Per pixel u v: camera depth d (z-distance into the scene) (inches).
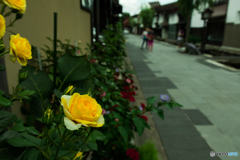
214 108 171.2
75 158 25.0
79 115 21.2
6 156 28.6
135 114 77.0
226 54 529.0
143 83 246.7
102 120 23.4
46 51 82.8
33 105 59.9
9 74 61.9
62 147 32.6
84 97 22.8
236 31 613.6
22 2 33.9
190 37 821.9
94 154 80.3
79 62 66.4
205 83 251.3
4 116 30.3
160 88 227.1
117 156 80.5
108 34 153.9
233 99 194.1
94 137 38.1
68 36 126.1
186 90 221.3
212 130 132.9
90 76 89.7
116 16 637.3
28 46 31.3
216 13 731.4
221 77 284.0
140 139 119.4
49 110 26.2
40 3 83.1
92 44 212.8
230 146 114.8
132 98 104.0
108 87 100.7
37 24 80.4
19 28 66.4
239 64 369.4
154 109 74.9
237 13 610.2
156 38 1382.9
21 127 33.6
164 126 136.6
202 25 838.5
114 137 86.1
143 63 384.5
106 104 76.1
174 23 1160.2
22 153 30.0
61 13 111.7
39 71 63.4
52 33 97.6
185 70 328.8
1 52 29.7
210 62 408.2
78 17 154.9
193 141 118.8
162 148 111.7
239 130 133.8
